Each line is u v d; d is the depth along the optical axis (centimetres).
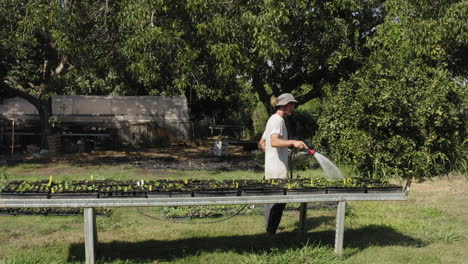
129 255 460
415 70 952
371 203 729
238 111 3062
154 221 612
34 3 1263
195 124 2497
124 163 1468
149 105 2247
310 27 1288
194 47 1209
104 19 1323
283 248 482
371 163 910
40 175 1088
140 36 1110
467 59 1180
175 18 1204
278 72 1533
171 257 453
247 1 1192
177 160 1602
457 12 1098
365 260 443
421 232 548
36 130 2036
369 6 1350
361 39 1378
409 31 1102
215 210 671
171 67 1258
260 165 1454
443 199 746
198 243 505
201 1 1102
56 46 1466
